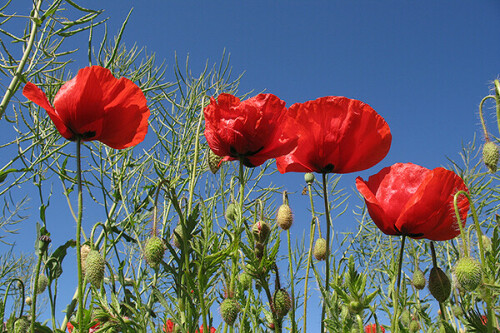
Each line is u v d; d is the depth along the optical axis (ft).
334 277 1.71
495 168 1.75
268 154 1.76
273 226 2.16
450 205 1.63
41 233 1.73
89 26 2.14
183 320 1.69
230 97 1.77
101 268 1.64
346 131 1.73
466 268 1.49
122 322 1.66
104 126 1.79
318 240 1.86
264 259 1.67
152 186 2.25
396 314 1.61
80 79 1.74
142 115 1.82
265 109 1.73
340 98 1.74
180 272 1.71
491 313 1.50
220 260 1.67
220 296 1.78
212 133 1.76
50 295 1.76
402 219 1.64
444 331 1.71
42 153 2.24
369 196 1.67
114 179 2.43
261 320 1.84
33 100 1.69
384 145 1.75
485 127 1.78
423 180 1.68
